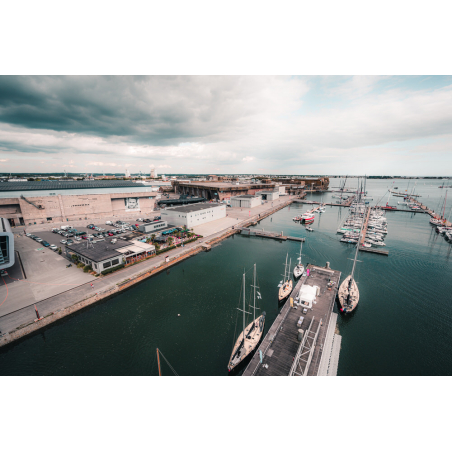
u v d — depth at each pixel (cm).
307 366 3050
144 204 14100
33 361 3516
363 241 9312
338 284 5491
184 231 9688
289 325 3981
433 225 12350
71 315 4516
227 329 4209
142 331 4159
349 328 4325
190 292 5450
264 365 3122
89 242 7575
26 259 6725
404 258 7738
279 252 8212
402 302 5181
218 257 7656
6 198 9844
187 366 3416
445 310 4891
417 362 3597
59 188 11600
